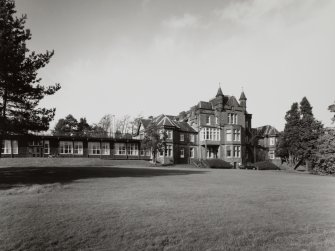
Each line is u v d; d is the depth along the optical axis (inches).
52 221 418.9
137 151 2317.9
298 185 928.9
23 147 1927.9
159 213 475.5
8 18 864.9
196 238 378.6
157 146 2050.9
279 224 450.6
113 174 1049.5
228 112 2534.5
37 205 500.7
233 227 425.7
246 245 366.6
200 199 600.7
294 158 2534.5
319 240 392.5
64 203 522.0
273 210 532.7
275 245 371.2
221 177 1086.4
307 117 2345.0
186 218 454.6
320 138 1692.9
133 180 879.1
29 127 917.2
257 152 2837.1
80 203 526.3
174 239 371.9
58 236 368.5
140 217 450.0
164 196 615.8
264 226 437.4
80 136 2111.2
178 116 2930.6
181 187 759.1
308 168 2167.8
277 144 2706.7
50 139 2025.1
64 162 1689.2
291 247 367.6
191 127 2561.5
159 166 1902.1
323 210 546.9
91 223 415.2
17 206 489.7
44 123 930.7
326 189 840.3
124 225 412.5
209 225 428.5
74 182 792.9
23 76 880.9
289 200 635.5
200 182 888.9
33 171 1075.3
